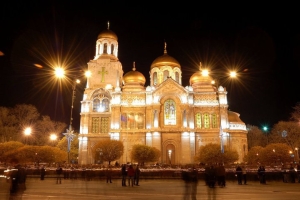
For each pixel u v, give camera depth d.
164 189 28.61
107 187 30.92
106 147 66.75
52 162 62.06
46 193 24.83
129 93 80.69
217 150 61.97
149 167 54.03
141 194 24.17
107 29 95.25
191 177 18.58
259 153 61.78
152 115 77.38
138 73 90.00
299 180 38.25
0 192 25.23
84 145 79.25
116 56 92.94
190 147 74.88
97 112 81.94
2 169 47.62
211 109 79.56
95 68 87.62
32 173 50.41
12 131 79.56
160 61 91.31
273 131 90.38
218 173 31.41
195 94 80.94
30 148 59.66
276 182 38.62
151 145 75.31
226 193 25.08
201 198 21.62
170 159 75.50
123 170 32.91
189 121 77.25
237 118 83.00
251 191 26.83
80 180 43.41
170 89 79.44
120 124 77.44
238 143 78.38
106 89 83.94
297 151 81.56
